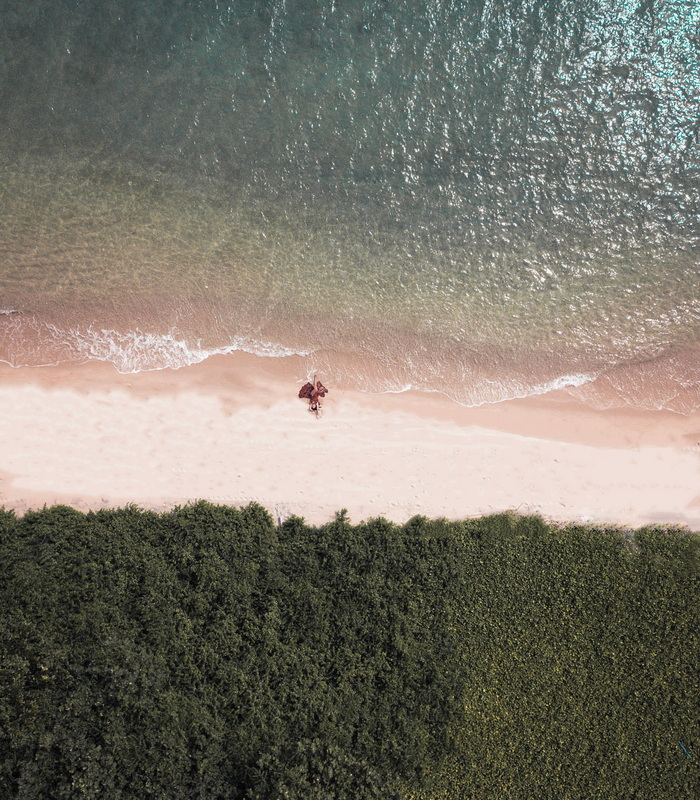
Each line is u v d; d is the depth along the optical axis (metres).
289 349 23.36
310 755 20.33
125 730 19.88
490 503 22.83
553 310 24.06
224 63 24.08
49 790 19.30
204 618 21.41
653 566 22.53
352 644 21.69
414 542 22.34
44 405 22.48
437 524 22.50
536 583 22.39
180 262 23.64
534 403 23.47
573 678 22.02
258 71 24.11
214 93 24.09
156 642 20.83
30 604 20.53
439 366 23.56
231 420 22.70
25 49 23.78
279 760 20.28
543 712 21.80
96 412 22.53
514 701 21.80
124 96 23.94
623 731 21.86
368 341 23.59
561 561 22.52
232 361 23.11
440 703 21.48
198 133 24.05
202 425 22.64
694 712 22.03
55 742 19.30
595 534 22.75
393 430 22.98
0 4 23.75
